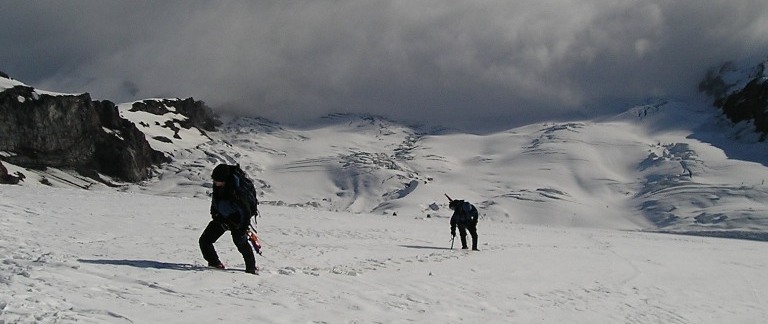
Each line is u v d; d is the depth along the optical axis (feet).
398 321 25.03
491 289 37.55
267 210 104.01
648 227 450.30
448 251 58.54
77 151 514.68
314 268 36.35
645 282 50.83
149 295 23.48
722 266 72.54
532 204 511.40
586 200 548.72
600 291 43.14
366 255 47.75
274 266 35.96
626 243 103.04
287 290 27.94
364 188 634.84
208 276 28.73
